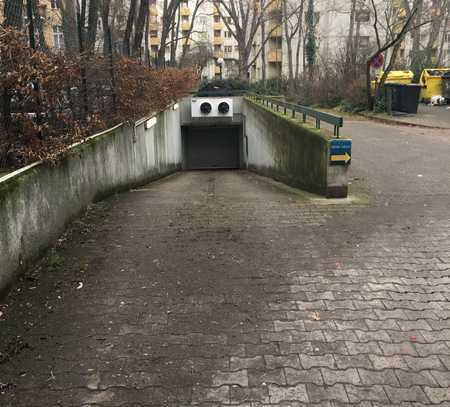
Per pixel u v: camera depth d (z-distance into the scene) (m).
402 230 5.97
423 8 32.09
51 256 5.03
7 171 5.18
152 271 4.80
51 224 5.31
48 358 3.38
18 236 4.43
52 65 5.29
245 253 5.29
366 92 22.56
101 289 4.41
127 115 9.31
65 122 5.79
